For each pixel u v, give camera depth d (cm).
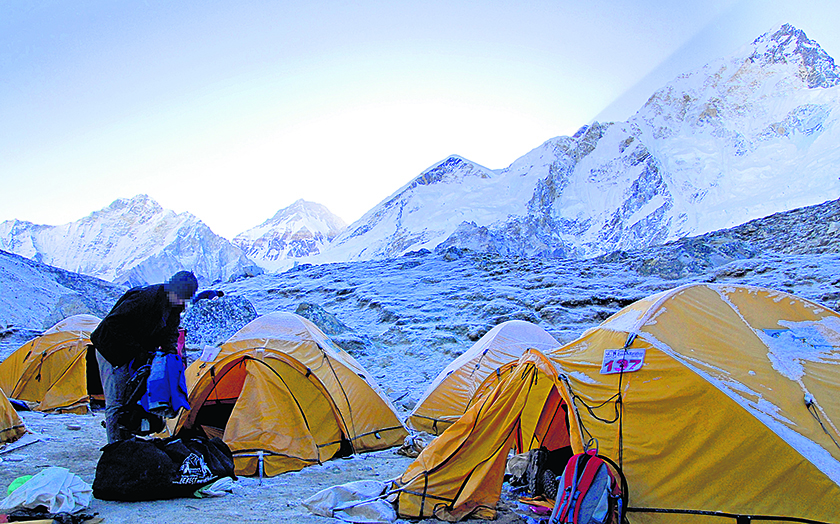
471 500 590
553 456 676
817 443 476
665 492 494
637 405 536
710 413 502
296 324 912
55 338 1245
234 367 859
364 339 1973
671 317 591
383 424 915
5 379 1221
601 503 493
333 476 732
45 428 969
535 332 1144
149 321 600
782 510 451
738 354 548
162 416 607
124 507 535
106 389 620
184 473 585
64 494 502
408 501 585
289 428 793
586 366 597
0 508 479
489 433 615
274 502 595
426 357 1825
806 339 574
